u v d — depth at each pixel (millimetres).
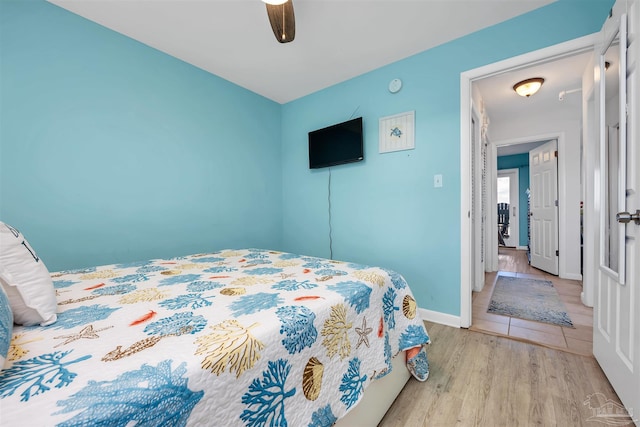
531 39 1782
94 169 1868
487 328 2049
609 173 1393
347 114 2725
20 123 1592
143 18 1830
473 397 1302
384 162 2471
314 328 848
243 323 767
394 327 1278
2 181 1546
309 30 1962
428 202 2225
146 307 901
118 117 1975
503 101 3230
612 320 1334
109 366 554
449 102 2109
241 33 1996
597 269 1525
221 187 2676
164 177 2238
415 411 1222
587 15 1620
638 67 1087
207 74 2535
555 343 1794
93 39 1854
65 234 1756
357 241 2686
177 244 2330
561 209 3500
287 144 3309
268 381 689
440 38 2062
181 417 517
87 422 420
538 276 3607
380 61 2375
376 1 1688
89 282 1219
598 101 1497
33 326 747
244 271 1418
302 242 3191
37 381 501
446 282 2145
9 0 1556
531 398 1283
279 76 2648
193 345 642
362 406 1047
